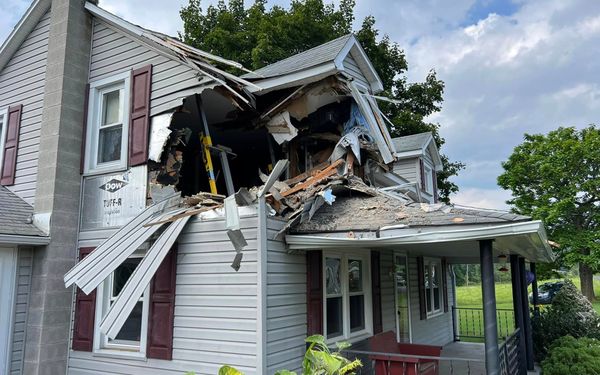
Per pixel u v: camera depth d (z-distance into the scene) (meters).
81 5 7.66
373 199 6.12
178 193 6.28
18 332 6.41
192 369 5.27
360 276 7.62
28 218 6.78
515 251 6.80
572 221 21.89
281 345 5.15
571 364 7.56
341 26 21.89
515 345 6.66
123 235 5.60
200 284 5.47
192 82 6.55
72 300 6.71
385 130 8.02
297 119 7.71
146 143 6.65
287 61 8.82
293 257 5.63
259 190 5.43
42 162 7.02
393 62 23.55
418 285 10.38
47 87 7.34
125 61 7.29
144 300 5.87
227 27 21.11
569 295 11.95
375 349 5.94
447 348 11.70
